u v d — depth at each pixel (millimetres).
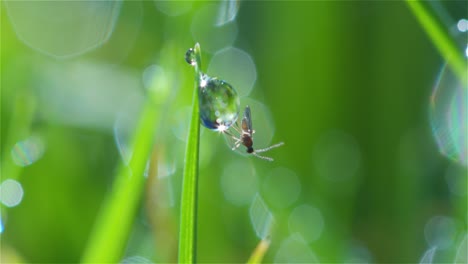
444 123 162
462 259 151
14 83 161
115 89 165
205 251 152
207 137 156
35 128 156
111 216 132
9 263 141
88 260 132
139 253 151
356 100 169
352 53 171
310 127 167
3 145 156
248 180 157
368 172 166
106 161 160
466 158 158
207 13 167
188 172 113
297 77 170
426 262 156
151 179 145
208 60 168
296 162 165
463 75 133
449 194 160
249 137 123
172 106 152
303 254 150
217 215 154
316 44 170
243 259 152
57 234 153
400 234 158
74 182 156
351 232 159
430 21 131
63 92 161
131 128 160
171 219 147
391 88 170
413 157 164
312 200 157
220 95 115
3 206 145
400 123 169
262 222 154
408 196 160
